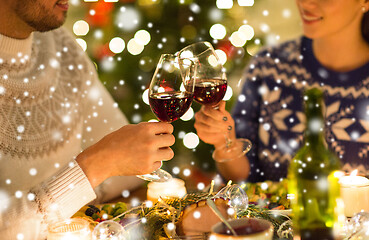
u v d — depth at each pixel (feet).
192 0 6.83
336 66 4.63
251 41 7.27
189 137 6.89
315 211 2.91
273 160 4.87
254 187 3.61
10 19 3.61
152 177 3.26
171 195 3.34
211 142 4.17
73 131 4.17
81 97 4.33
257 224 2.52
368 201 3.06
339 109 4.62
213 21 6.97
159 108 3.21
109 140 3.19
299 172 2.94
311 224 2.90
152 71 7.13
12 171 3.69
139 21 6.95
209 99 3.63
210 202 2.82
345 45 4.51
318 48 4.69
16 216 3.06
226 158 4.11
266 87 4.92
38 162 3.85
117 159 3.15
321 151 2.93
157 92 3.20
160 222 2.93
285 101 4.86
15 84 3.71
